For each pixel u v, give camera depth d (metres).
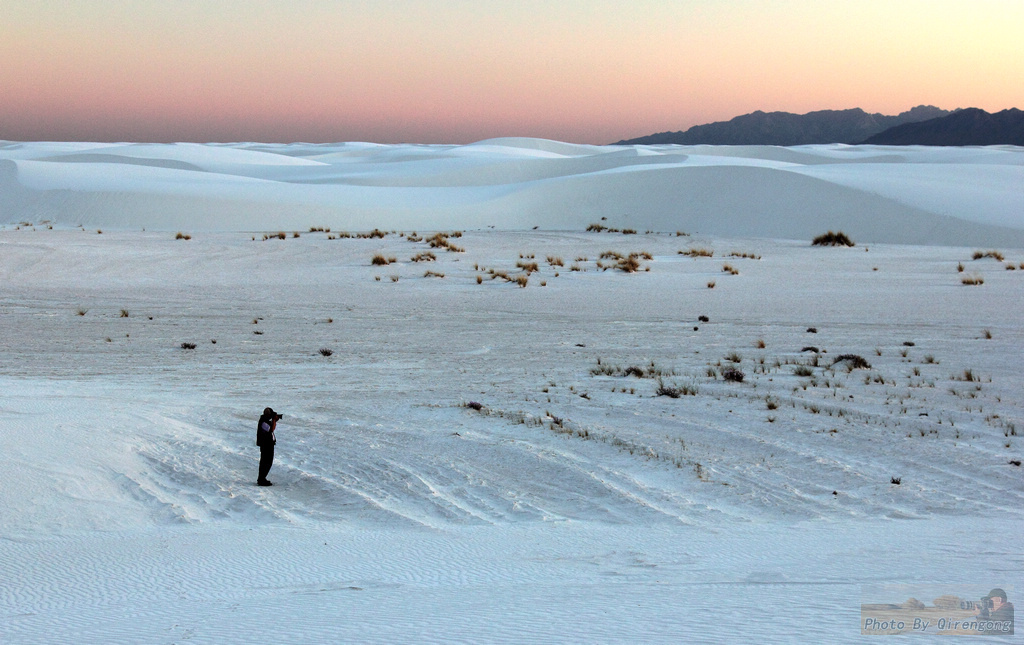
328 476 10.33
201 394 15.12
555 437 12.00
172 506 9.07
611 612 4.92
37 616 5.61
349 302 29.20
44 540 7.84
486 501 9.39
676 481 10.02
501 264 39.66
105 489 9.55
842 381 16.19
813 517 8.65
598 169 104.31
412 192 77.50
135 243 45.69
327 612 5.36
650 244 50.72
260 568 6.89
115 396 14.65
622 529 8.23
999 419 12.91
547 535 7.98
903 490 9.55
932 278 35.75
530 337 22.41
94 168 83.75
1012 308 27.02
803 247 50.25
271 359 19.20
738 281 35.00
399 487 9.86
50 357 19.27
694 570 6.36
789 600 5.01
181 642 4.73
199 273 36.12
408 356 19.61
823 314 26.41
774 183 69.12
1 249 40.94
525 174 105.88
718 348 20.59
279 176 103.81
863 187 67.38
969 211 60.59
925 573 5.72
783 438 11.89
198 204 65.62
